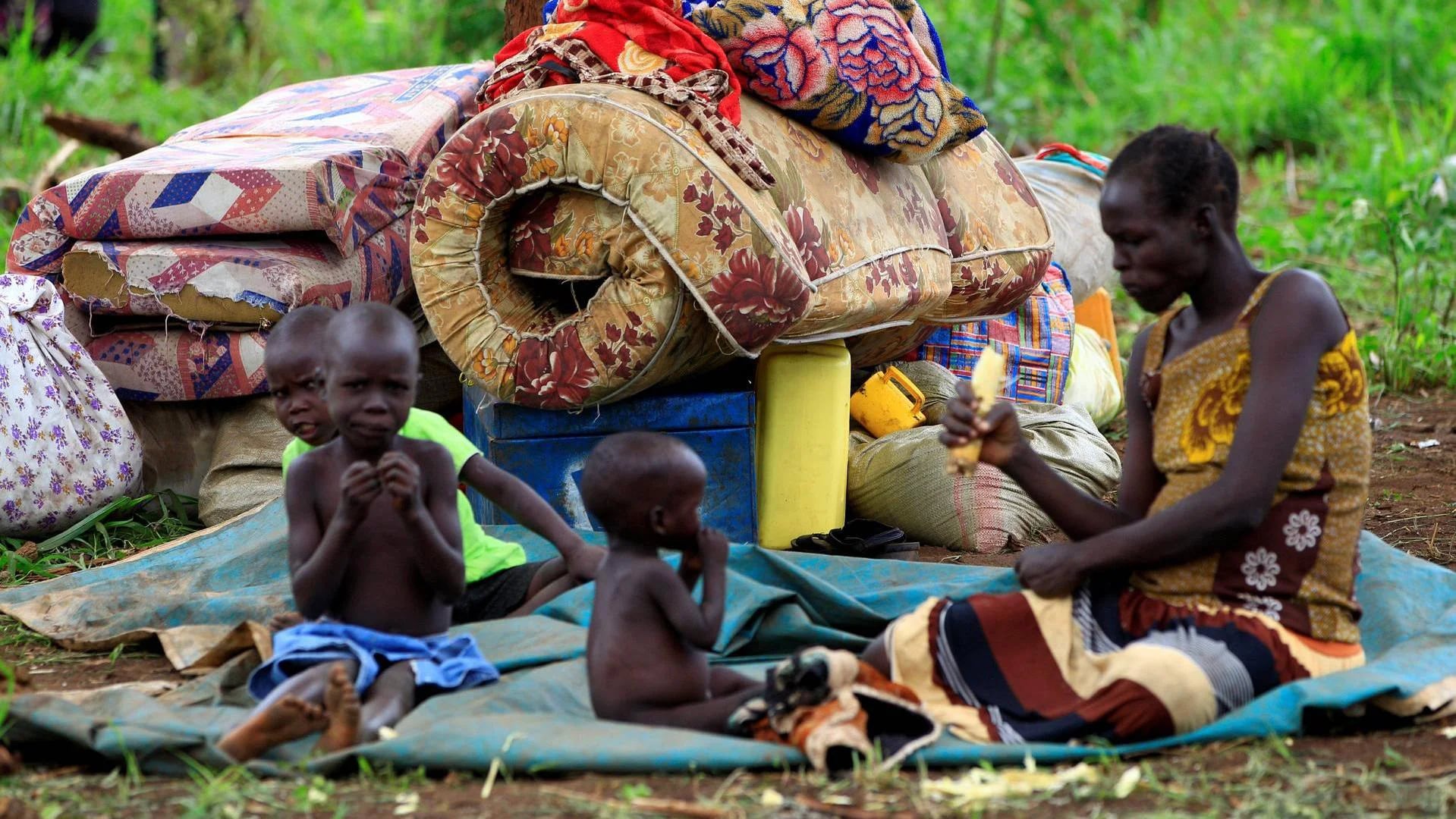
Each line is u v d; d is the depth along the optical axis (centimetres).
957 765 720
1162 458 771
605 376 1074
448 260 1096
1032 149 2758
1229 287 757
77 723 740
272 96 1539
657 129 1027
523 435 1134
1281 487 756
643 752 709
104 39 3177
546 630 905
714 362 1161
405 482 750
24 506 1189
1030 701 746
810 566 1046
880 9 1198
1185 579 762
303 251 1273
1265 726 723
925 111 1198
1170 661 720
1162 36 3297
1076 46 3256
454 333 1105
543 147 1048
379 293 1310
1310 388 736
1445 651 820
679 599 748
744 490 1162
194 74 2973
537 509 934
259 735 721
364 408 764
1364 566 945
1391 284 2006
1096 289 1630
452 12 2838
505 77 1130
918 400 1315
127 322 1288
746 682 795
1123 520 781
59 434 1205
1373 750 736
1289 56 3069
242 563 1079
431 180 1087
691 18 1112
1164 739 727
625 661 760
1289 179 2584
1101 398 1524
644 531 751
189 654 923
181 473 1306
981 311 1355
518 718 754
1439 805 661
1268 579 759
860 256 1139
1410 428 1557
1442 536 1194
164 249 1234
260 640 877
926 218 1255
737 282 1029
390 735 746
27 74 2566
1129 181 748
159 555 1130
